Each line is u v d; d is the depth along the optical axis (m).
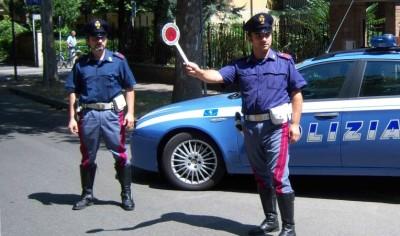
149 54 22.23
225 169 6.84
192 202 6.48
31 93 18.56
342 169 6.36
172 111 7.02
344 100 6.30
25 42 35.50
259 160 5.20
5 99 18.38
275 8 29.84
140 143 7.09
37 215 6.06
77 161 8.82
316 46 15.91
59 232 5.52
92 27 5.90
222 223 5.74
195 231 5.50
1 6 39.66
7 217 6.00
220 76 5.02
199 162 6.89
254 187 7.07
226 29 18.81
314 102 6.38
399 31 15.20
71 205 6.41
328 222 5.74
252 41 5.00
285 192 4.98
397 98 6.14
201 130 6.77
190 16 12.15
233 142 6.66
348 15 13.53
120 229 5.57
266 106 4.97
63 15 38.44
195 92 12.39
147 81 21.62
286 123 5.02
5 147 10.11
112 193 6.89
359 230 5.50
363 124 6.20
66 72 28.45
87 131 6.04
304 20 16.83
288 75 5.05
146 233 5.45
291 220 5.03
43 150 9.77
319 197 6.67
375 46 6.42
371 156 6.21
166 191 6.96
